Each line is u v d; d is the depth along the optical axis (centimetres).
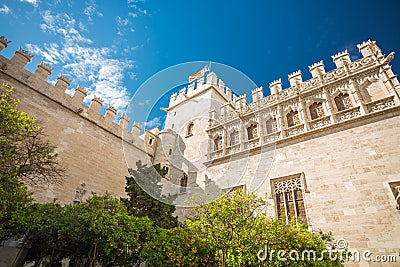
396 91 1416
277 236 837
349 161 1373
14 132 991
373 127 1391
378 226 1138
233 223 863
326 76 1816
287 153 1638
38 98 1838
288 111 1872
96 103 2261
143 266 1320
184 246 958
